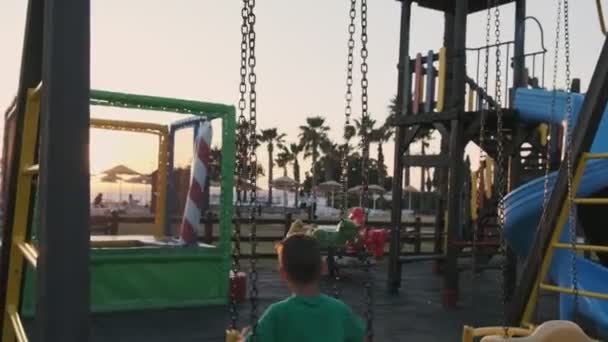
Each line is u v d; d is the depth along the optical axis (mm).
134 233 15508
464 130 8773
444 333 6910
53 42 1986
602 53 4871
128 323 7398
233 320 2658
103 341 6445
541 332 3207
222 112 8758
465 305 8836
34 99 3258
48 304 1897
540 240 5121
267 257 13055
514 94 8836
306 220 15883
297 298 2561
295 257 2572
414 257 10203
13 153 3584
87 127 2014
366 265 2869
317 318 2514
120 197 14516
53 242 1925
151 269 8344
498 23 4965
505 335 3660
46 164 1959
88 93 2025
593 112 4871
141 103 8195
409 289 10477
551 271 6242
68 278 1922
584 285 5922
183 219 9227
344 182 3277
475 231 9141
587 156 4918
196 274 8609
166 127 10617
